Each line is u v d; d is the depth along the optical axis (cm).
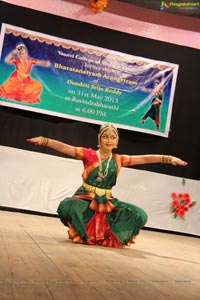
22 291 166
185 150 720
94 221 359
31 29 671
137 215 367
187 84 723
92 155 370
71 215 354
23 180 630
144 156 379
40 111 668
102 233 359
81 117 687
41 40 671
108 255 306
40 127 678
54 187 640
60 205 361
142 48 711
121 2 698
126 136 707
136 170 664
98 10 672
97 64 692
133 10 706
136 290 195
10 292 162
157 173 671
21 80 661
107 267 251
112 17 700
